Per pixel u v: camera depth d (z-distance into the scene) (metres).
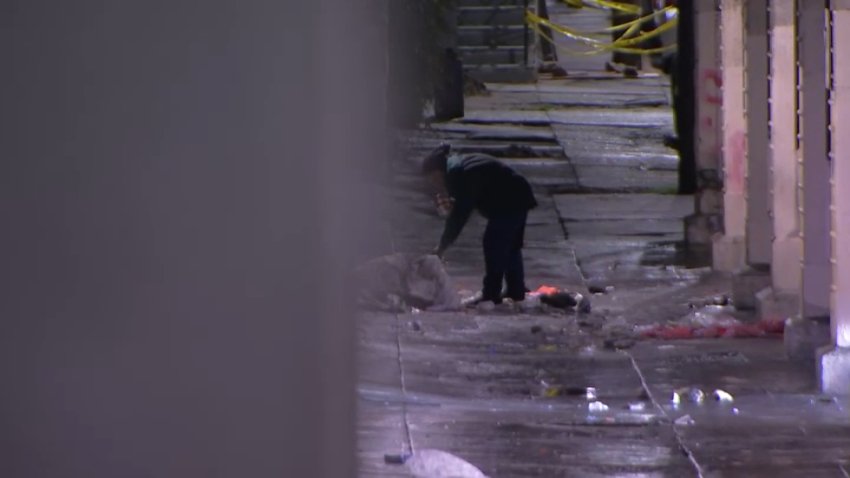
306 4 8.97
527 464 24.34
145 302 8.62
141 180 8.59
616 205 72.88
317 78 9.05
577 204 73.19
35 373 8.41
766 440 26.84
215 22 8.71
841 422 28.50
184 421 8.76
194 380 8.77
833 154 32.50
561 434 27.03
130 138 8.55
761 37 46.34
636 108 112.81
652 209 71.69
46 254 8.41
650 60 141.62
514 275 49.31
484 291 48.75
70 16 8.37
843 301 32.69
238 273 8.88
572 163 85.19
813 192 36.78
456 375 34.53
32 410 8.41
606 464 24.59
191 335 8.76
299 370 9.11
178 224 8.69
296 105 8.98
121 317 8.58
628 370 35.91
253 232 8.90
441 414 28.33
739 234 55.41
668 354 38.28
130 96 8.52
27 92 8.32
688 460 24.91
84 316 8.49
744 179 54.56
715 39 58.50
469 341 39.94
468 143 90.81
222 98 8.78
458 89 101.00
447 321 43.66
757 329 41.78
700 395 31.78
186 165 8.70
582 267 58.94
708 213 59.25
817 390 32.91
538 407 30.36
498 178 48.31
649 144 93.31
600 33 144.62
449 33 100.62
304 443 9.15
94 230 8.49
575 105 113.12
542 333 42.00
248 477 8.94
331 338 9.32
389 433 25.83
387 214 60.31
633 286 54.38
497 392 32.66
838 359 32.44
